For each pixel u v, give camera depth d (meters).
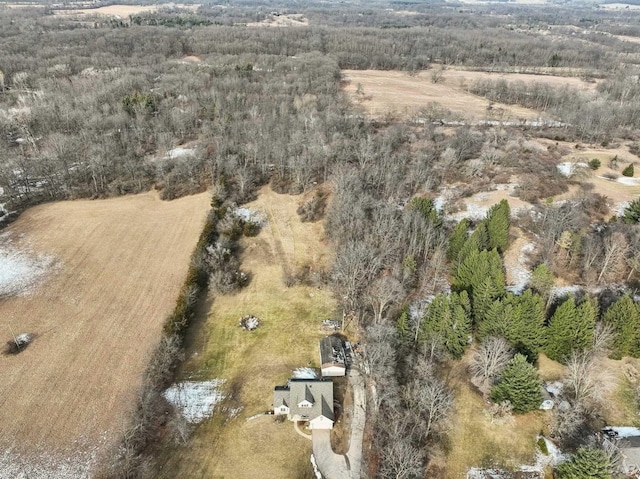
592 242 77.25
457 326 60.47
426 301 72.31
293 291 77.69
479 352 62.16
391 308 70.44
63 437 53.47
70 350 64.62
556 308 65.12
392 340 62.56
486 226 81.62
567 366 60.47
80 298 73.81
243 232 91.62
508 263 80.25
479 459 51.38
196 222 94.38
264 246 88.62
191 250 85.94
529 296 59.97
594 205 93.75
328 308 74.06
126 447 51.38
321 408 54.81
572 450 51.66
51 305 72.19
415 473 47.81
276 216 97.75
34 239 87.25
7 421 55.06
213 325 70.62
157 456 52.09
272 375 62.34
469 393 58.53
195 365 63.91
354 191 92.12
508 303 60.56
